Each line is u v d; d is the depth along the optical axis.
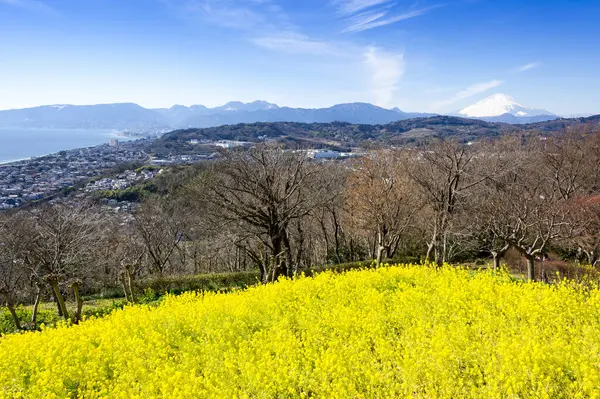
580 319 10.30
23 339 11.69
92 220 29.22
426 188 32.16
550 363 7.88
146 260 39.88
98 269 29.42
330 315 11.47
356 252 39.88
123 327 12.11
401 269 16.28
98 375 9.50
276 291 14.32
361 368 8.22
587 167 37.81
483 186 33.31
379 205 27.73
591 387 6.83
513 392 7.08
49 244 24.36
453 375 7.71
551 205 24.05
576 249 29.64
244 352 9.48
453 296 12.03
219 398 7.48
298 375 8.45
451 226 28.45
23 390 9.12
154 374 8.88
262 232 23.30
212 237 29.59
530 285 13.09
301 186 25.84
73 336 11.76
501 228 25.11
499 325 9.90
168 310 13.77
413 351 8.41
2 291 17.66
